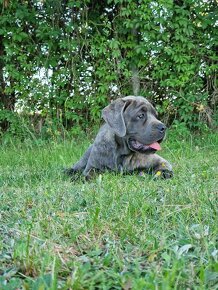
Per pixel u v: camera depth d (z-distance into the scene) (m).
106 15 3.18
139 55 3.10
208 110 3.13
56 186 1.50
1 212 1.12
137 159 1.81
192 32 2.99
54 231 0.94
